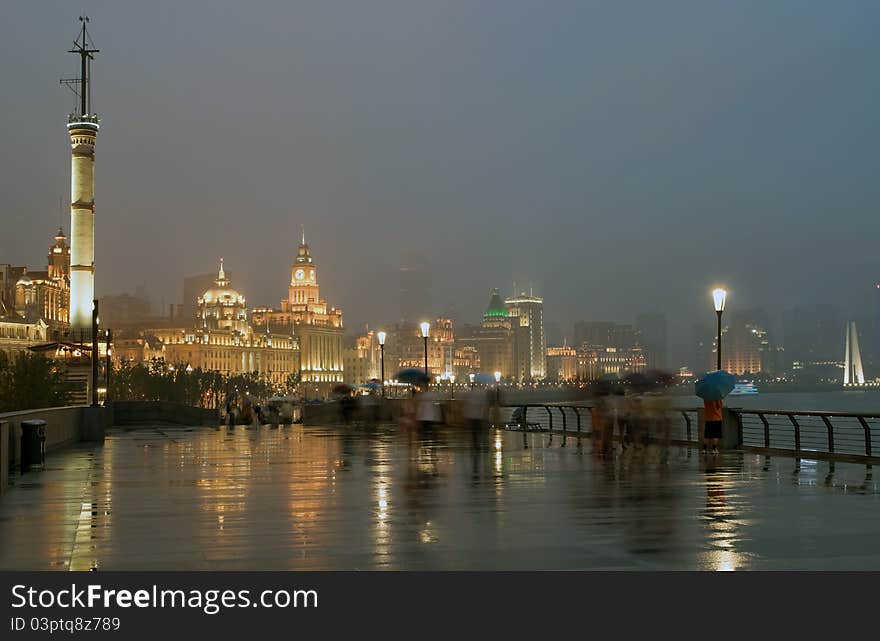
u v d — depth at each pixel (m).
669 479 26.16
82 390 112.62
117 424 69.19
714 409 33.94
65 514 20.02
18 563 14.87
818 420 125.44
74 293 143.12
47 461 34.00
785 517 18.95
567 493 23.05
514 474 27.86
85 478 27.59
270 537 16.95
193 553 15.52
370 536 17.00
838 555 15.12
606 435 35.81
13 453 29.42
